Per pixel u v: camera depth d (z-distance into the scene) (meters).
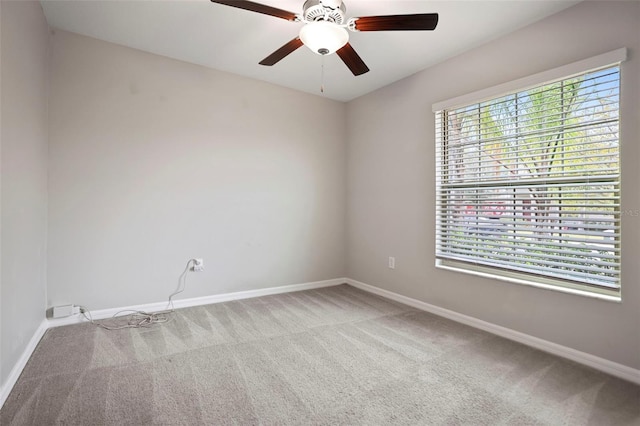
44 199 2.52
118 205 2.88
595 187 2.10
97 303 2.81
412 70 3.23
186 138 3.18
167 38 2.74
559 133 2.25
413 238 3.31
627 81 1.92
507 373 1.98
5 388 1.69
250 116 3.53
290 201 3.82
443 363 2.10
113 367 2.02
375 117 3.78
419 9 2.23
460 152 2.89
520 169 2.46
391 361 2.13
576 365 2.08
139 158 2.97
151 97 3.01
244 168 3.51
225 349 2.29
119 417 1.55
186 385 1.83
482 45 2.69
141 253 2.99
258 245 3.62
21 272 1.97
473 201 2.79
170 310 3.11
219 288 3.39
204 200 3.28
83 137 2.74
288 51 2.20
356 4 2.18
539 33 2.33
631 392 1.79
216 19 2.45
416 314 3.05
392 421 1.54
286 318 2.92
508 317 2.51
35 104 2.26
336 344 2.38
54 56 2.62
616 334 1.97
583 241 2.12
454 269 2.90
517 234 2.49
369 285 3.87
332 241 4.16
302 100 3.89
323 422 1.53
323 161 4.07
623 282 1.95
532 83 2.33
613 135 2.01
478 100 2.68
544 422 1.54
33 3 2.19
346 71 3.31
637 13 1.89
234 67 3.28
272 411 1.61
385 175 3.64
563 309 2.20
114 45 2.85
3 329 1.68
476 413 1.60
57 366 2.02
